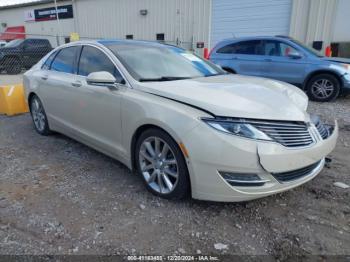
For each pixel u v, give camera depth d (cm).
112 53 341
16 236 237
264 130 241
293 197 295
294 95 316
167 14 1616
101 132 347
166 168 281
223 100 259
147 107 278
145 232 242
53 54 454
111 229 246
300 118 259
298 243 231
